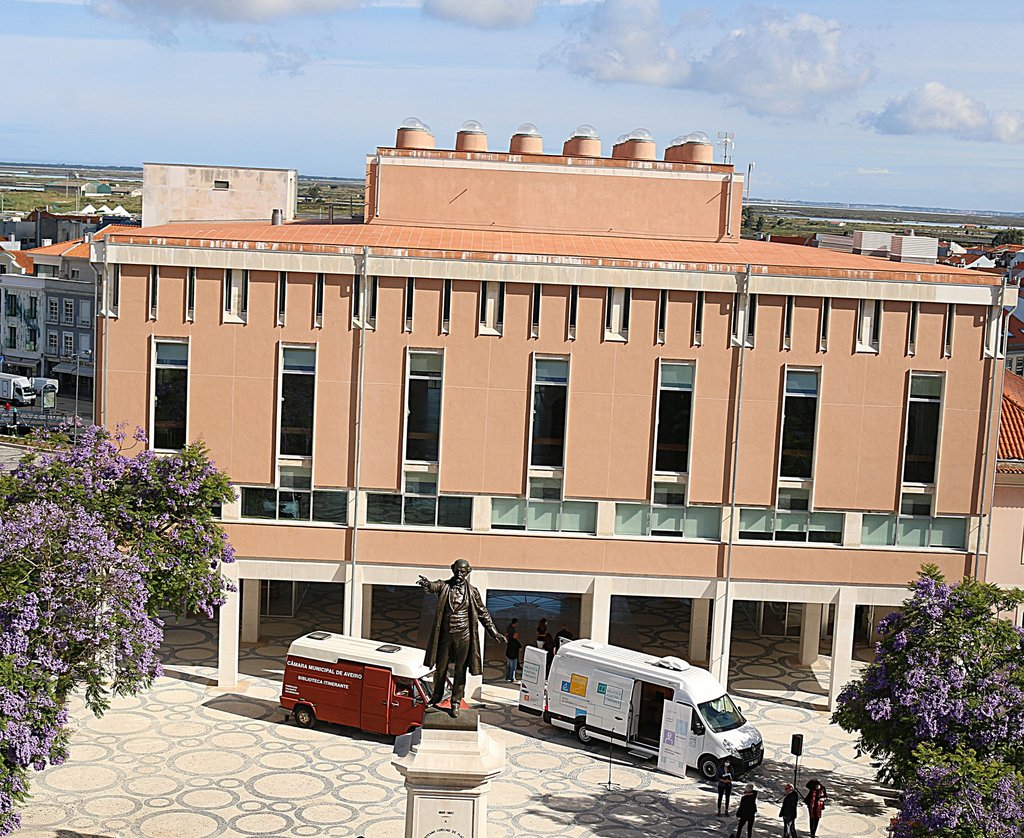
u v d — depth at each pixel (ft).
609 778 130.82
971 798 93.45
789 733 146.30
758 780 132.36
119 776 125.80
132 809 118.32
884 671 116.16
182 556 127.75
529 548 150.92
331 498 151.02
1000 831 92.02
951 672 111.24
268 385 148.87
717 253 165.78
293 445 150.10
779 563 152.15
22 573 103.71
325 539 150.51
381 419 149.48
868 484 152.15
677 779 131.54
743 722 134.82
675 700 133.39
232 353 148.36
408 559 150.92
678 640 181.57
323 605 189.67
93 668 108.68
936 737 110.11
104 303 147.74
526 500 151.43
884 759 125.39
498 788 126.93
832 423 151.02
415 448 150.61
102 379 149.07
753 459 151.23
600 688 138.41
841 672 153.99
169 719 141.69
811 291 148.66
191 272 147.23
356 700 137.69
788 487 151.94
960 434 151.94
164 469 130.82
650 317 148.66
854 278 148.66
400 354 148.46
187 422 149.28
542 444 150.92
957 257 489.67
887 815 124.77
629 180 179.01
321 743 136.77
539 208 178.81
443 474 150.30
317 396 148.66
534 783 128.57
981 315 150.41
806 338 149.69
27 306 414.21
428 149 178.09
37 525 107.04
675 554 151.64
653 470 150.82
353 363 148.66
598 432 150.20
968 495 152.76
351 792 124.57
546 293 148.15
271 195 211.41
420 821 75.87
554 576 151.64
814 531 152.97
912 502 153.28
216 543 131.64
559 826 118.83
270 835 114.42
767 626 188.14
